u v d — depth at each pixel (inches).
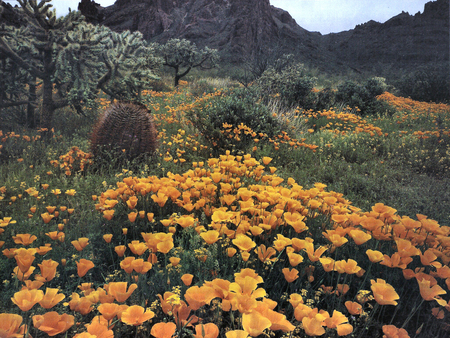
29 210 125.9
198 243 87.0
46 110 266.2
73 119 336.8
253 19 2356.1
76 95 254.1
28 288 52.1
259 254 70.8
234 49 1982.0
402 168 239.0
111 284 46.5
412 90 943.7
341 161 248.7
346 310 67.5
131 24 3129.9
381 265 82.5
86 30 258.5
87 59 265.9
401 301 71.1
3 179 162.6
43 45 247.4
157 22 2876.5
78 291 75.9
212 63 1032.2
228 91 511.2
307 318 42.6
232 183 122.1
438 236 74.8
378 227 78.7
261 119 287.4
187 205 90.6
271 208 103.5
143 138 212.2
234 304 43.1
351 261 60.3
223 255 82.3
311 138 321.4
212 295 44.1
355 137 302.5
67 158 186.4
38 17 239.0
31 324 60.2
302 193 101.7
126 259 57.7
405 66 3161.9
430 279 61.7
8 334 34.8
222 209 87.0
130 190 116.7
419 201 167.8
